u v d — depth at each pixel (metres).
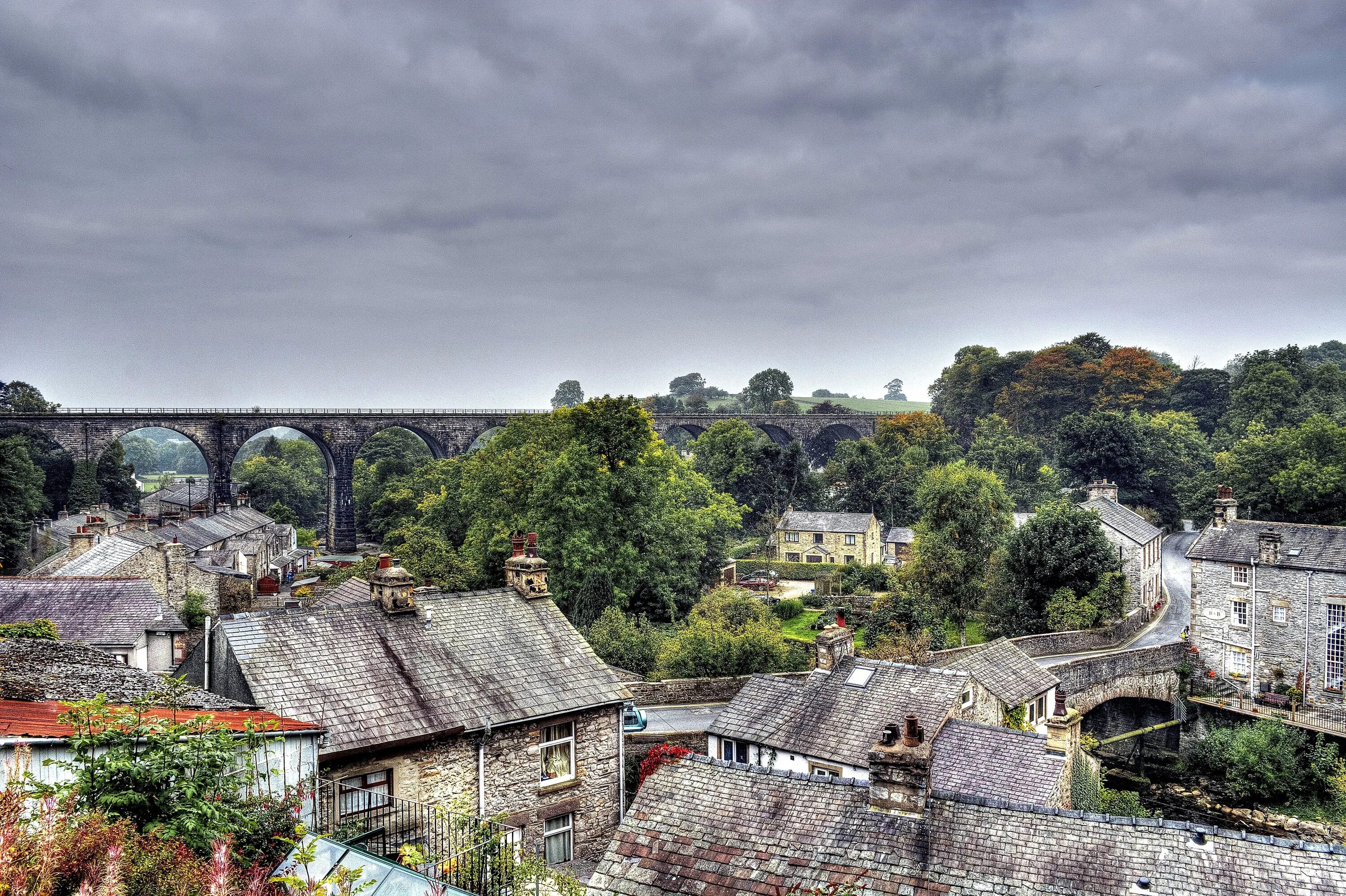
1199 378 133.62
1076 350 149.25
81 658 22.64
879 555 104.81
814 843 16.59
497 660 25.67
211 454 114.31
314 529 152.12
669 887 16.39
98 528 64.06
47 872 9.16
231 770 15.43
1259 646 51.72
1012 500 92.62
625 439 67.94
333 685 22.77
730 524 84.00
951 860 15.66
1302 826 40.09
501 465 70.69
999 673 37.59
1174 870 14.72
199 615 59.69
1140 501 106.12
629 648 51.97
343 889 11.36
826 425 167.75
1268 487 74.12
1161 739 52.31
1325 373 116.25
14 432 102.00
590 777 25.77
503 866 16.27
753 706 33.00
